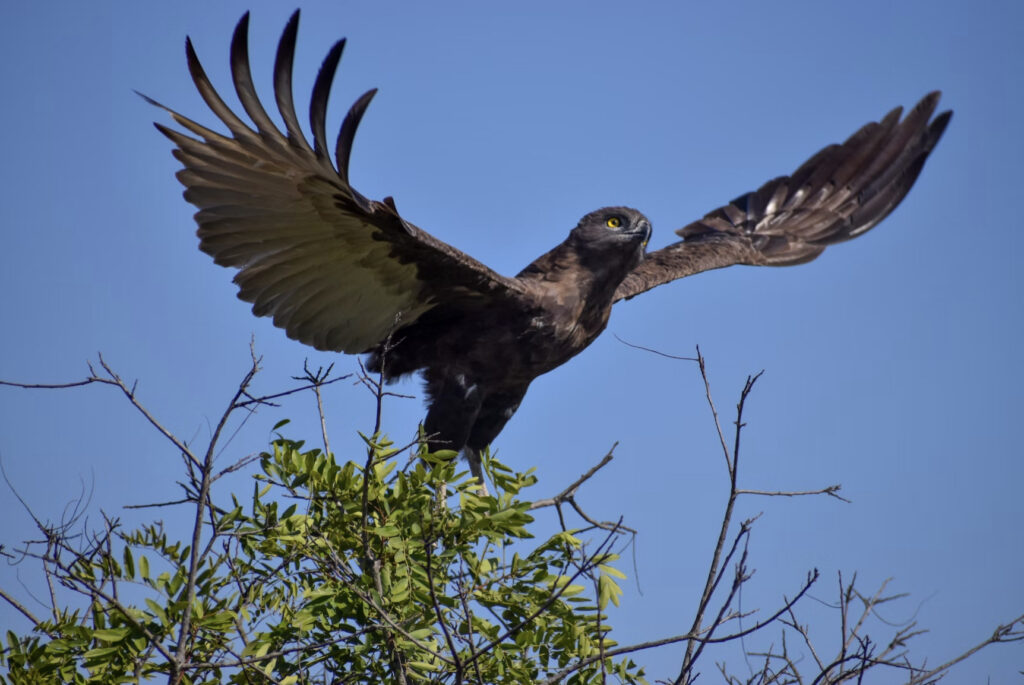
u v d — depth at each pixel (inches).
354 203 454.3
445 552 393.1
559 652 397.7
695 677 337.4
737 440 359.6
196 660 364.5
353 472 397.1
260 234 473.4
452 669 378.0
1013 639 353.4
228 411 326.3
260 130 425.7
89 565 360.8
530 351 536.1
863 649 349.7
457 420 533.0
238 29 407.5
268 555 388.5
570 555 393.7
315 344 517.7
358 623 393.4
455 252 494.6
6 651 371.6
